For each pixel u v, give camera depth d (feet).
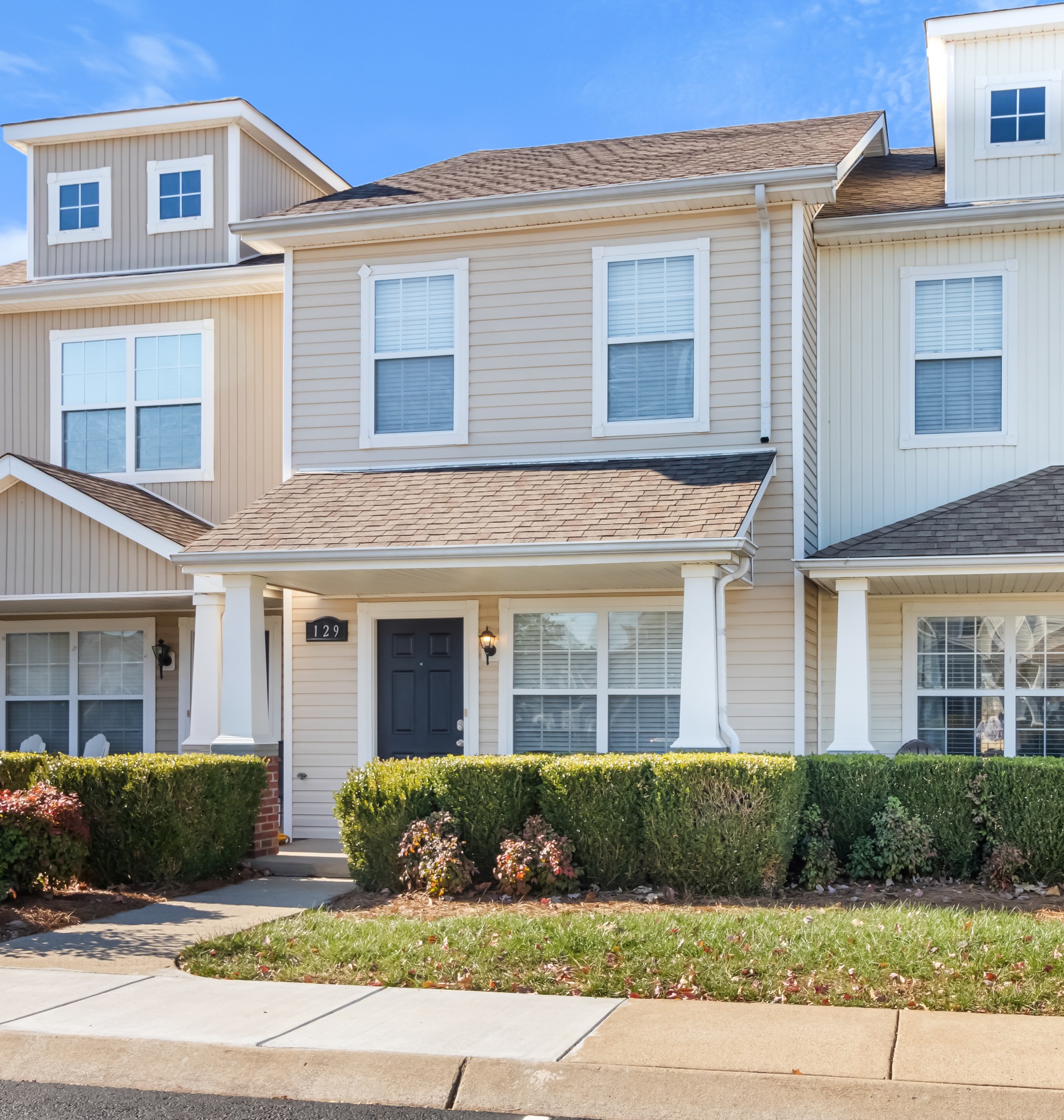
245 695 39.60
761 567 41.19
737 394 42.24
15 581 45.34
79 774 34.73
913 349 44.75
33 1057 20.01
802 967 23.38
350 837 33.78
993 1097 17.10
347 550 37.83
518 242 44.80
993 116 45.29
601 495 39.58
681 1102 17.72
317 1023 20.90
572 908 29.91
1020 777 32.19
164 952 26.55
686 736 35.17
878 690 44.39
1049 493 41.09
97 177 54.44
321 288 46.80
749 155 44.57
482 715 44.42
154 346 51.70
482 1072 18.54
